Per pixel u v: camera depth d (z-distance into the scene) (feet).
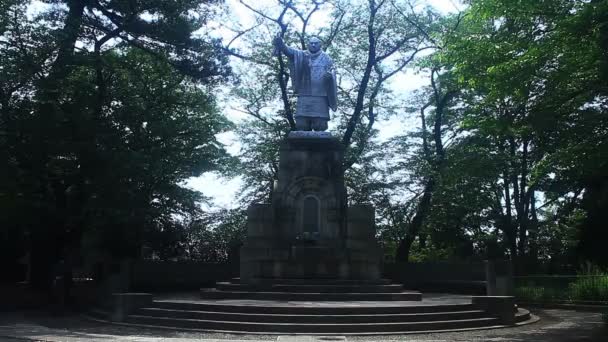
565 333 55.11
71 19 88.43
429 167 113.09
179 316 59.77
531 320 67.72
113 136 87.20
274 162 121.08
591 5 48.37
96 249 110.93
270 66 119.34
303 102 86.12
